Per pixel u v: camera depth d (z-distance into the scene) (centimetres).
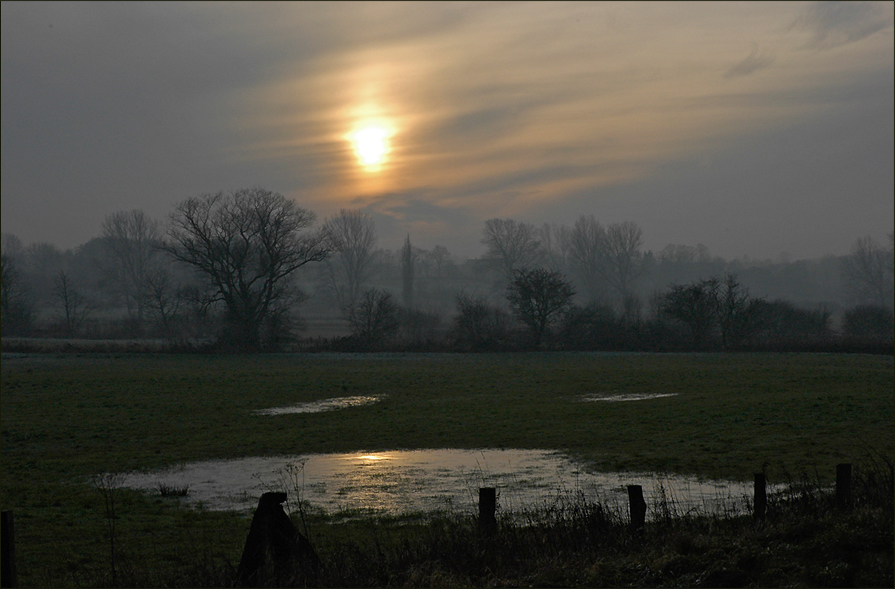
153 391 4638
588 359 6894
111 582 1156
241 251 8056
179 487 2148
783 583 923
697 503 1709
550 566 1042
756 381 4659
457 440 2920
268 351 7900
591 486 2020
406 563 1102
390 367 6231
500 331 8206
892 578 891
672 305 8081
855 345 7294
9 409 3912
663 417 3294
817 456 2319
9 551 1018
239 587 1023
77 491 2130
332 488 2100
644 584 976
